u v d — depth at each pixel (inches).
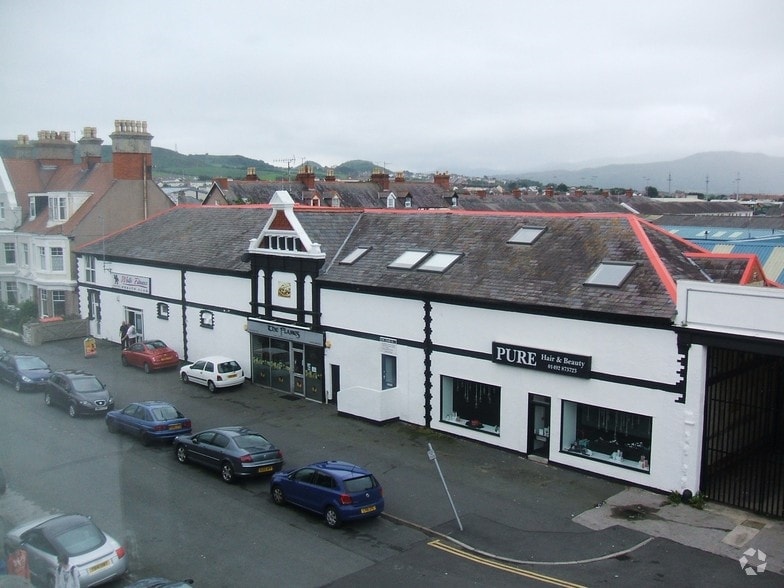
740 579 565.3
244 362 1231.5
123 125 1739.7
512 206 3284.9
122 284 1494.8
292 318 1133.7
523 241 964.6
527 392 847.7
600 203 3750.0
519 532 657.6
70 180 1811.0
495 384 880.3
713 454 762.2
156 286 1407.5
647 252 837.8
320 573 583.8
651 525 668.1
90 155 1882.4
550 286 851.4
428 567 594.9
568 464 813.9
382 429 964.0
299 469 711.7
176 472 807.1
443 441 914.7
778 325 658.2
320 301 1088.2
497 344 862.5
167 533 648.4
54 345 1478.8
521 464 834.8
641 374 749.9
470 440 911.7
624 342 761.0
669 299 746.8
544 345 829.8
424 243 1069.1
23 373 628.1
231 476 777.6
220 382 1144.8
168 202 1829.5
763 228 2343.8
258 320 1179.9
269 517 695.1
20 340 679.1
